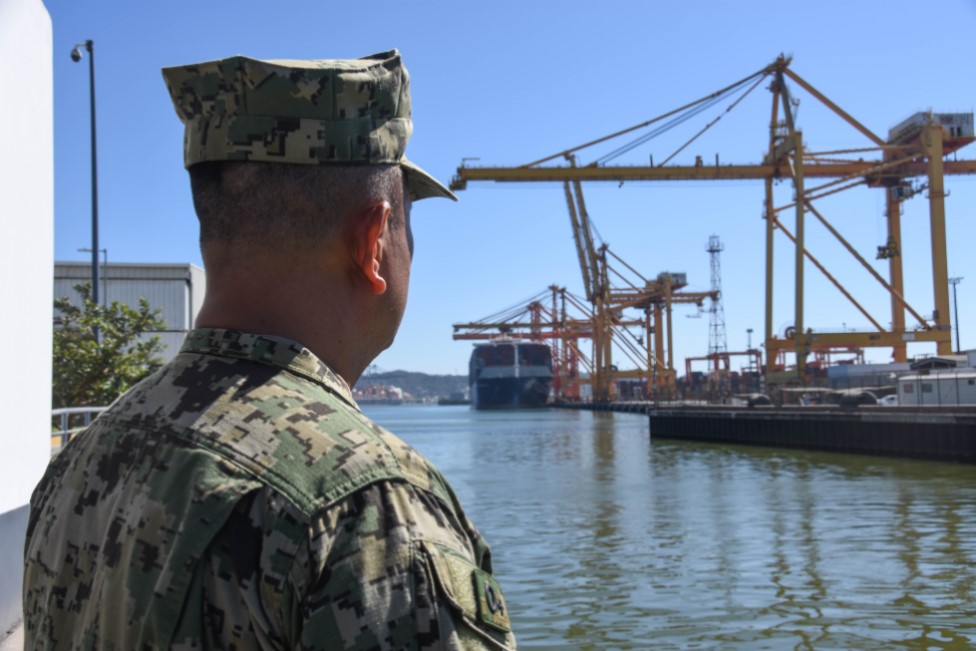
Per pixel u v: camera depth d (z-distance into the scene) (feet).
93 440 3.62
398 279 4.01
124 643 2.99
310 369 3.50
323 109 3.56
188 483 3.07
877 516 57.00
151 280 86.53
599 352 384.47
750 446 142.82
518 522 59.36
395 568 2.93
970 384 108.78
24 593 3.71
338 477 3.05
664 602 34.04
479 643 3.01
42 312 20.52
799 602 33.53
